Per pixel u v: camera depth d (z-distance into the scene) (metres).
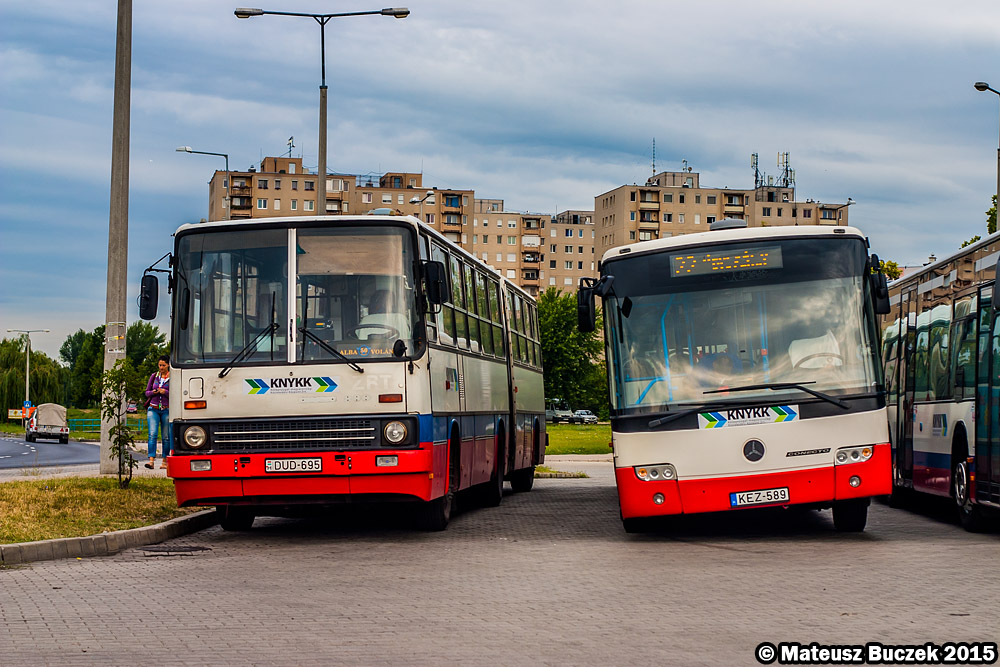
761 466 13.94
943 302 17.42
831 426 13.95
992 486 14.55
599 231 187.75
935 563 12.02
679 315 14.45
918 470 18.86
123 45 21.14
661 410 14.21
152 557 13.52
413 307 15.03
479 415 19.14
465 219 181.12
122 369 19.08
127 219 21.02
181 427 14.95
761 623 8.65
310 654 7.71
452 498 17.36
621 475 14.27
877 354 14.25
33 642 8.16
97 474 23.45
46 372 106.50
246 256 15.18
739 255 14.52
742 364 14.22
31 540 13.34
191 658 7.61
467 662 7.41
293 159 175.00
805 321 14.30
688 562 12.52
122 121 21.03
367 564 12.76
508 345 23.06
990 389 14.75
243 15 33.44
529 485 26.56
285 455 14.66
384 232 15.18
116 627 8.76
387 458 14.59
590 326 15.37
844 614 8.95
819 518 17.70
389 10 33.34
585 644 7.97
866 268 14.49
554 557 13.27
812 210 182.88
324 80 33.84
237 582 11.27
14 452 50.88
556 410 131.25
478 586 10.92
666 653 7.64
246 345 14.97
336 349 14.84
